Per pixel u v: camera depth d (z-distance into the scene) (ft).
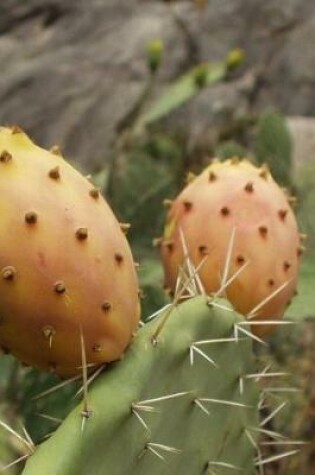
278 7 5.51
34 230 1.15
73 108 5.16
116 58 5.27
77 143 5.09
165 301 1.85
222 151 2.71
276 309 1.49
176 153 3.48
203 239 1.47
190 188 1.51
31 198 1.16
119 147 3.20
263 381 1.81
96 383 1.20
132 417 1.20
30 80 5.23
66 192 1.18
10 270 1.14
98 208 1.21
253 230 1.46
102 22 5.44
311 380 2.46
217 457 1.38
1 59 5.33
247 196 1.48
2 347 1.21
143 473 1.25
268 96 5.30
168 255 1.50
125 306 1.21
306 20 5.48
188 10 5.50
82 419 1.16
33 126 5.17
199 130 4.54
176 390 1.28
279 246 1.47
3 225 1.14
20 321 1.17
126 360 1.22
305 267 1.87
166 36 5.34
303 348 2.52
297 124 4.07
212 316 1.30
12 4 5.54
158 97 5.09
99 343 1.20
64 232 1.17
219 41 5.42
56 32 5.45
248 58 5.38
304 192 2.73
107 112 5.14
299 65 5.36
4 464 1.69
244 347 1.38
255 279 1.46
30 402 1.76
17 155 1.17
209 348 1.32
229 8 5.51
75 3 5.52
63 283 1.16
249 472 1.46
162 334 1.25
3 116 5.17
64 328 1.18
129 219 2.57
